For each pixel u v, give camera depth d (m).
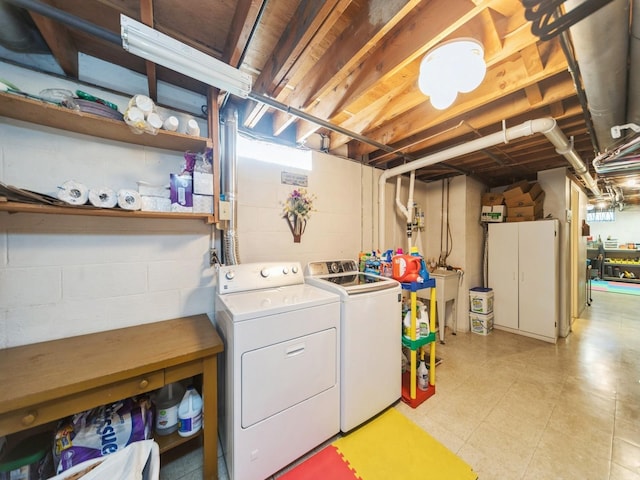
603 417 1.89
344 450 1.62
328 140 2.80
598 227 8.84
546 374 2.50
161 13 1.31
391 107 2.06
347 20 1.38
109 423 1.27
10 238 1.34
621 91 1.40
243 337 1.33
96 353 1.27
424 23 1.29
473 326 3.69
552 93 1.80
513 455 1.57
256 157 2.23
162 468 1.48
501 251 3.78
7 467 1.14
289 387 1.48
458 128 2.39
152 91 1.63
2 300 1.32
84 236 1.52
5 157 1.31
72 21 1.06
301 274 2.15
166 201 1.51
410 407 2.03
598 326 3.92
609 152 2.15
